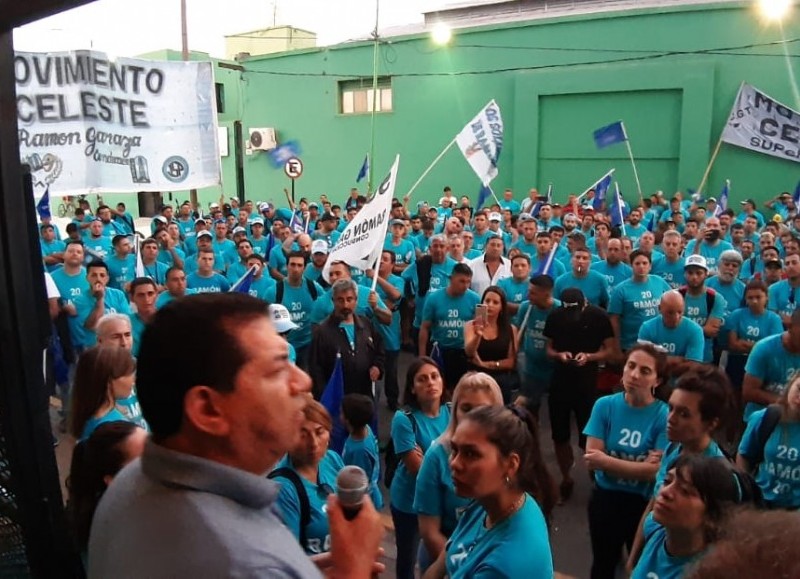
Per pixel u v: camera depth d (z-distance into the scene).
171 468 1.10
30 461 1.42
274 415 1.14
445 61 22.45
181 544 1.01
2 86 1.33
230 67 25.12
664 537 2.75
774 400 5.05
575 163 20.88
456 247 8.95
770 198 18.64
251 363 1.12
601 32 19.80
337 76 24.70
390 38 23.23
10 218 1.37
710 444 3.37
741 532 0.90
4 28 1.24
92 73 8.81
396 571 4.46
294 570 1.05
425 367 4.08
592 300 7.77
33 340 1.43
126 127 9.20
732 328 6.74
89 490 2.34
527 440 2.38
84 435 3.48
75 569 1.53
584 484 6.10
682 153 19.22
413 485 4.03
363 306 7.32
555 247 8.97
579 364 5.57
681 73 18.91
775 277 8.49
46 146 8.58
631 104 19.81
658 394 4.48
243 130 27.69
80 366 3.55
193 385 1.10
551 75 20.59
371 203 7.32
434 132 23.09
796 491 3.70
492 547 2.27
